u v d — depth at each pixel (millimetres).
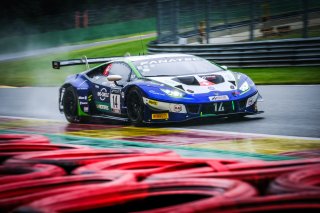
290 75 55656
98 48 115750
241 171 10625
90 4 187500
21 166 12859
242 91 32094
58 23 157125
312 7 92812
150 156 13797
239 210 7559
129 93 32531
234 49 65188
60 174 12141
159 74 33062
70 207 8562
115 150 15898
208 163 12000
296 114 33656
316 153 21156
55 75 87500
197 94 31141
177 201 9352
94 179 10766
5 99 56469
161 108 30844
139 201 9383
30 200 9438
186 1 90750
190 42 88000
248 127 29656
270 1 86938
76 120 36656
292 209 7543
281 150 22234
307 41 59594
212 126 30750
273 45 62031
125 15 155375
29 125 36000
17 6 172500
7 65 110812
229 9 89688
